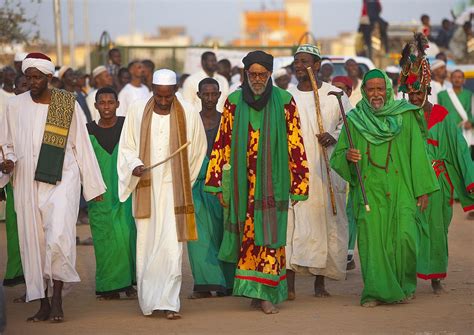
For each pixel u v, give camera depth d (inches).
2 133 498.6
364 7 1434.5
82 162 505.4
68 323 487.5
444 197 569.3
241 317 493.7
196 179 531.2
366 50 1425.9
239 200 498.0
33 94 494.6
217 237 550.3
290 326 471.8
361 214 514.9
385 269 510.6
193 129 505.4
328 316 493.7
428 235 548.7
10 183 541.0
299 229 546.0
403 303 525.3
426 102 578.9
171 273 488.4
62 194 487.8
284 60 1083.3
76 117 502.0
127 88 898.7
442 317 488.1
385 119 515.8
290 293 545.0
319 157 554.6
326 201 551.8
